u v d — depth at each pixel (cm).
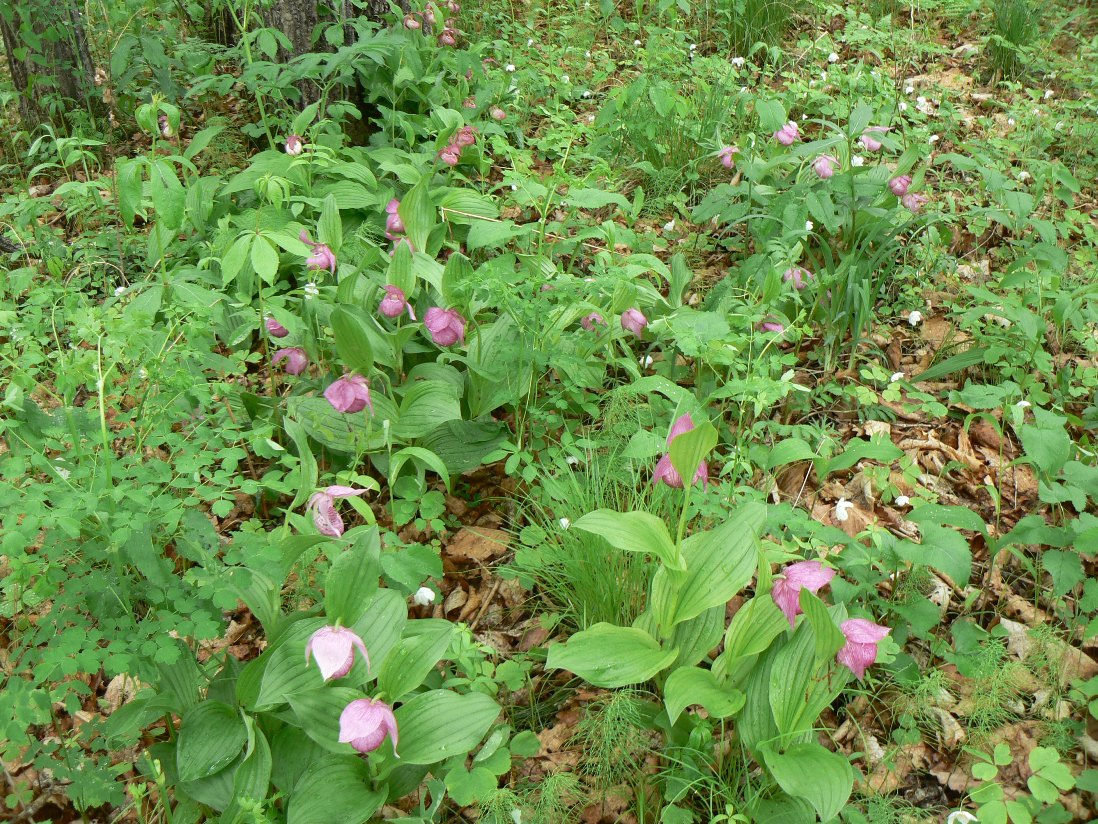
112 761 112
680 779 100
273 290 152
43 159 240
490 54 269
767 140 212
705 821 101
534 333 143
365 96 227
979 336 162
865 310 160
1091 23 292
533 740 106
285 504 145
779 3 282
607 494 134
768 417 156
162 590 96
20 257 197
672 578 103
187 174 215
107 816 107
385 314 144
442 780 102
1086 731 108
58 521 90
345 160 203
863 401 153
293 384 157
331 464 148
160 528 105
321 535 103
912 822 99
